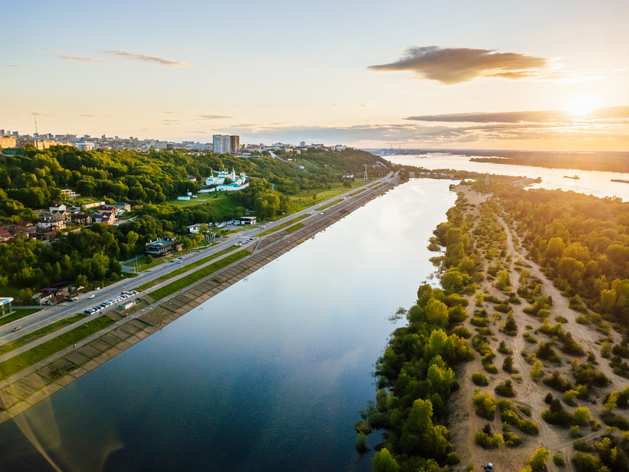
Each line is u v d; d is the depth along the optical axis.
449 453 103.00
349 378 144.75
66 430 116.12
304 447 113.38
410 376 130.25
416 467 95.25
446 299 188.25
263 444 114.06
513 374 137.25
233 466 106.19
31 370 135.12
